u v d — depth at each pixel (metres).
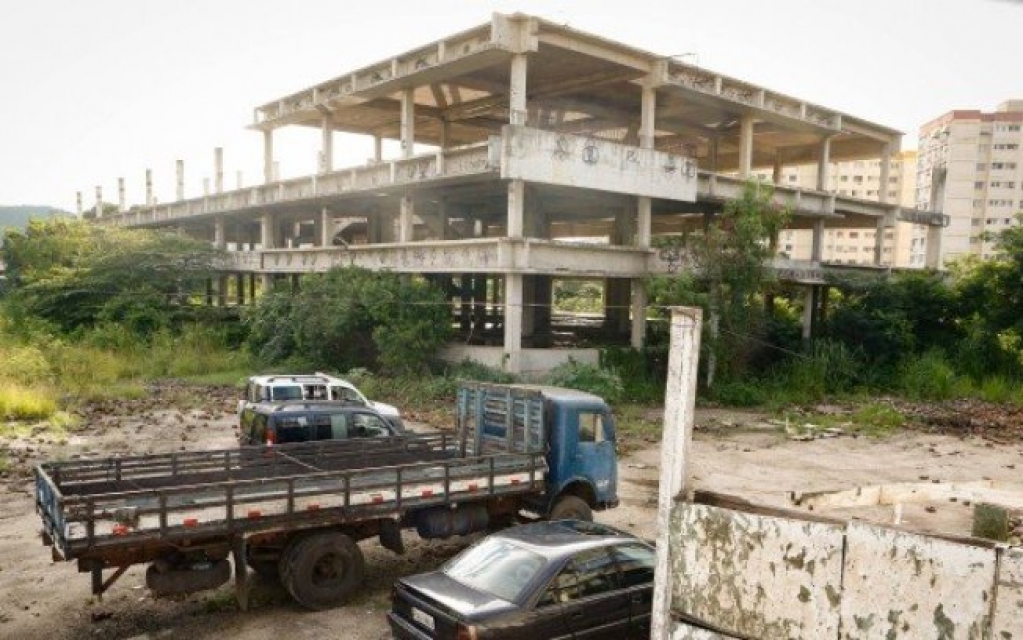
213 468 9.65
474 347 26.62
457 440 11.86
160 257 39.41
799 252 101.00
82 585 9.33
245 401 16.11
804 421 23.36
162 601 8.81
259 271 40.00
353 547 8.73
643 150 27.11
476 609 6.32
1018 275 32.91
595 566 7.06
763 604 4.71
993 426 23.89
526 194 29.98
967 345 33.56
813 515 4.61
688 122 36.09
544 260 25.19
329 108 34.62
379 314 27.14
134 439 18.20
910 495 7.54
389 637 7.90
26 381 24.95
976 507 5.34
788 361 32.19
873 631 4.29
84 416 21.20
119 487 8.95
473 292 36.88
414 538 11.38
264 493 8.05
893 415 23.95
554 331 39.66
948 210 101.00
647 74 27.69
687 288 25.91
